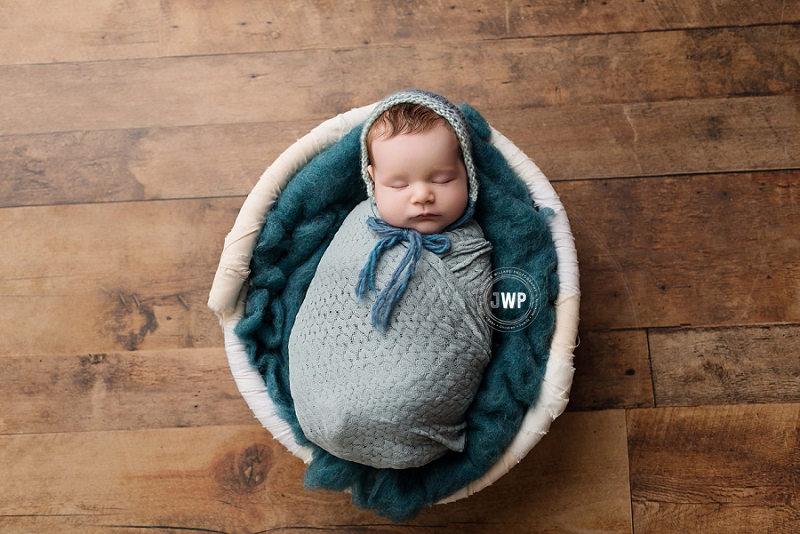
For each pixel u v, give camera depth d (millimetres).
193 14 1229
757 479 1116
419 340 877
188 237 1185
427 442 918
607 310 1149
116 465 1151
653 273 1153
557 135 1183
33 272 1186
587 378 1140
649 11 1208
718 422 1128
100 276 1183
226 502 1141
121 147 1207
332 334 905
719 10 1202
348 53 1214
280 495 1139
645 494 1121
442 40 1212
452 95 1198
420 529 1124
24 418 1160
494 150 979
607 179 1171
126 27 1232
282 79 1212
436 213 892
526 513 1123
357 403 877
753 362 1134
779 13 1197
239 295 1007
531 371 942
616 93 1191
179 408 1156
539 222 960
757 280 1147
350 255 921
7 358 1171
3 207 1198
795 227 1153
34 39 1232
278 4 1228
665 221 1161
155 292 1178
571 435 1132
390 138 871
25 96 1224
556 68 1200
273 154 1196
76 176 1203
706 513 1115
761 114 1177
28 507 1148
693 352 1140
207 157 1199
